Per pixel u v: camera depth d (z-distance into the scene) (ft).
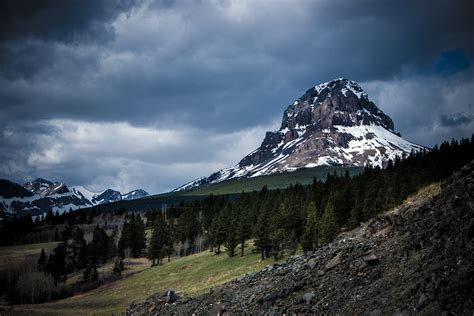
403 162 451.53
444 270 62.28
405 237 83.20
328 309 73.72
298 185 597.11
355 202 329.11
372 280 75.25
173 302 124.98
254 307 91.25
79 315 284.41
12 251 616.80
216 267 331.98
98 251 506.07
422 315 56.39
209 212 593.83
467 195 73.05
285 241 287.07
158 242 447.83
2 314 325.21
